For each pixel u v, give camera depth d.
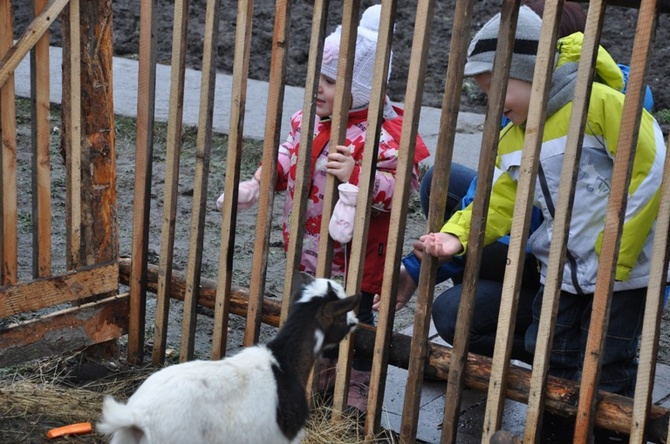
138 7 12.09
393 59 11.05
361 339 3.82
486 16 11.54
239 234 6.41
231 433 2.85
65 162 4.12
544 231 3.67
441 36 11.57
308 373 3.13
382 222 4.06
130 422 2.71
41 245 4.01
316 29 3.54
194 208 4.02
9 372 4.18
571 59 3.50
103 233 4.22
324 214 3.73
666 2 2.95
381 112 3.47
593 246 3.50
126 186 7.26
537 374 3.34
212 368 2.91
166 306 4.25
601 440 3.84
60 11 3.80
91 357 4.36
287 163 4.35
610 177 3.46
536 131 3.17
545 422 4.04
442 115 3.36
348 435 3.80
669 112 9.54
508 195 3.57
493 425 3.46
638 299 3.62
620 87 3.67
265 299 4.09
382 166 4.00
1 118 3.78
